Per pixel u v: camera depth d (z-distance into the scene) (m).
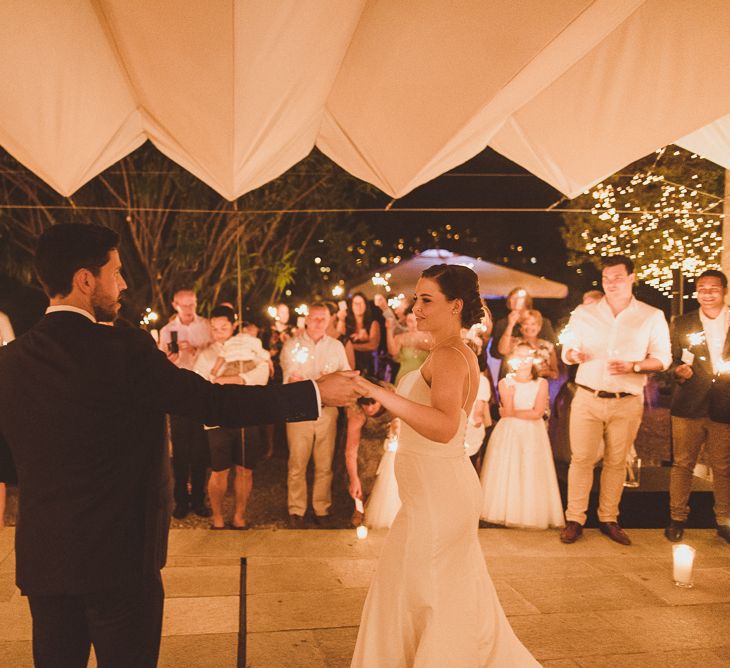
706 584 4.02
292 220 8.78
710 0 2.50
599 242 7.66
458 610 2.36
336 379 2.18
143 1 2.41
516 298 6.48
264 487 6.29
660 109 3.18
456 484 2.41
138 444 1.91
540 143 3.89
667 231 6.82
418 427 2.23
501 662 2.48
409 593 2.37
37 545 1.84
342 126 4.05
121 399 1.87
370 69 3.26
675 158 6.88
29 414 1.84
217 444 4.87
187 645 3.19
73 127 3.61
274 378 6.65
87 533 1.83
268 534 4.90
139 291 7.92
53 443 1.83
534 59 2.90
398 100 3.47
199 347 5.64
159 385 1.88
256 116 3.35
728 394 4.63
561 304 9.30
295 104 3.43
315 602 3.69
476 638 2.38
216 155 3.74
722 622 3.50
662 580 4.07
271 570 4.17
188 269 7.72
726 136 3.82
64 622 1.90
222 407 1.94
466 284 2.51
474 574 2.44
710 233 6.68
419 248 12.09
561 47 2.84
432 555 2.38
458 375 2.32
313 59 2.98
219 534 4.89
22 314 8.38
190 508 5.46
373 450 5.93
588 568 4.28
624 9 2.58
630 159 3.64
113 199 8.24
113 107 3.58
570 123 3.56
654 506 5.22
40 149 3.75
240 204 7.96
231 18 2.40
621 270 4.73
